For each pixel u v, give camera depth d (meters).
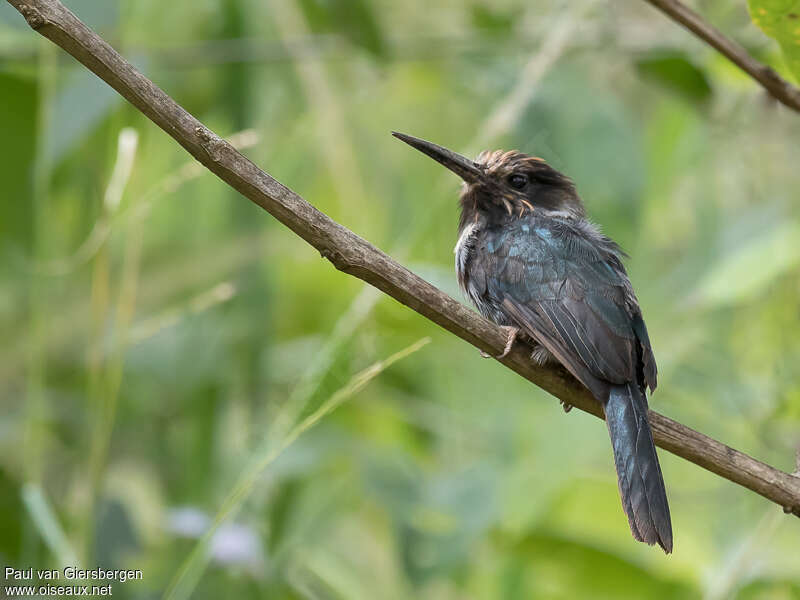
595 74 11.97
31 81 9.12
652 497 7.47
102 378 8.77
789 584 9.91
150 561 9.72
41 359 8.58
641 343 8.55
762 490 7.43
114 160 9.60
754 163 10.95
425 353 11.27
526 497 10.37
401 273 7.13
